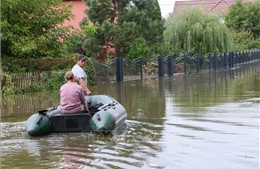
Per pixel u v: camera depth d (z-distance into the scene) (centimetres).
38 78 1706
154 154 664
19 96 1523
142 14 2434
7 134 853
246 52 4050
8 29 1725
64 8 1867
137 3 2506
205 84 1870
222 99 1306
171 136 788
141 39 2488
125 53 2470
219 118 961
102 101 982
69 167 607
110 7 2436
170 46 3033
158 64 2516
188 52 2997
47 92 1641
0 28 1681
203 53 3142
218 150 679
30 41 1730
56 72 1773
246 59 4050
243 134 788
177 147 704
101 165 612
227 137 767
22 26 1764
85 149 711
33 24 1800
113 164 616
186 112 1065
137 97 1434
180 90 1631
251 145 706
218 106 1152
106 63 2106
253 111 1048
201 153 664
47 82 1731
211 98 1341
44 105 1272
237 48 4306
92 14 2445
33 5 1781
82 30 2033
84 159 648
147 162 621
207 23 3198
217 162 614
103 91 1666
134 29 2375
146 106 1202
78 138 799
